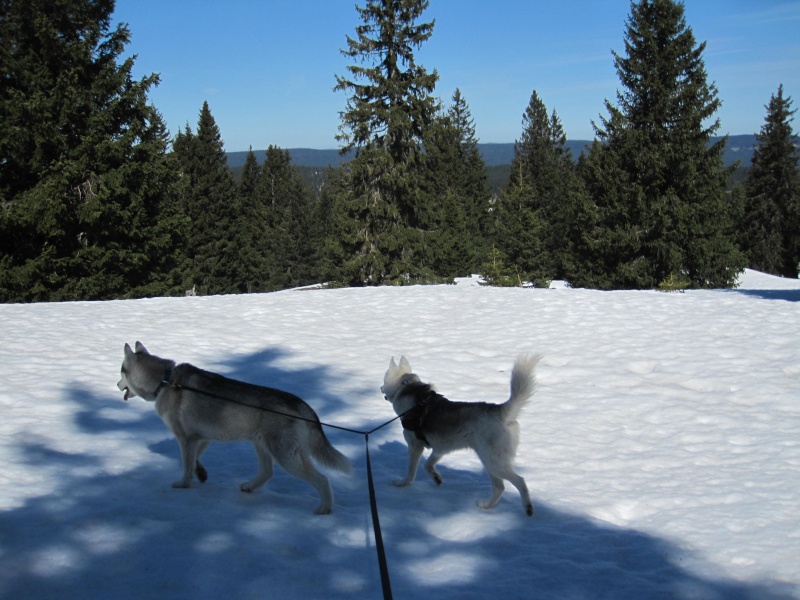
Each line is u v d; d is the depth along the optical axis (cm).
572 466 728
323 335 1420
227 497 559
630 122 3831
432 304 1830
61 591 386
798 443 806
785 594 434
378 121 3641
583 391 1044
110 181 2839
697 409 955
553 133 8944
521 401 559
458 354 1261
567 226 6047
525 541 512
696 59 3762
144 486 573
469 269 6059
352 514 546
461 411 584
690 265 3800
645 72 3731
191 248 5588
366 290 2134
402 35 3603
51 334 1294
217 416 542
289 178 9575
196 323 1499
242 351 1246
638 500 626
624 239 3684
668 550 509
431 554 479
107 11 3250
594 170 3909
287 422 531
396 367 669
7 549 431
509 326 1526
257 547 462
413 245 3722
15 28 2833
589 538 527
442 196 7394
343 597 402
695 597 429
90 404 843
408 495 611
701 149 3731
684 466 730
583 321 1583
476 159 8275
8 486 548
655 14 3778
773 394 1013
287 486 610
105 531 470
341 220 3662
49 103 2711
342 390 1008
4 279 2730
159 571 418
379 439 802
